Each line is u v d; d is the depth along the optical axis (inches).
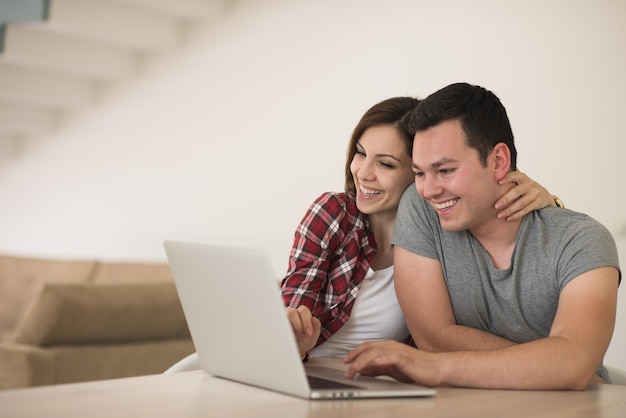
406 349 71.6
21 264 259.8
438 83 204.8
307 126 229.3
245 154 242.1
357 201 94.0
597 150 180.5
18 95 260.2
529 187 82.7
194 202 253.6
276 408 59.4
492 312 84.8
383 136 91.7
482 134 78.9
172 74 259.3
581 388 72.7
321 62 227.1
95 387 66.7
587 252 79.1
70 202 285.6
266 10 239.0
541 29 188.4
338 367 81.4
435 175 80.0
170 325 167.2
